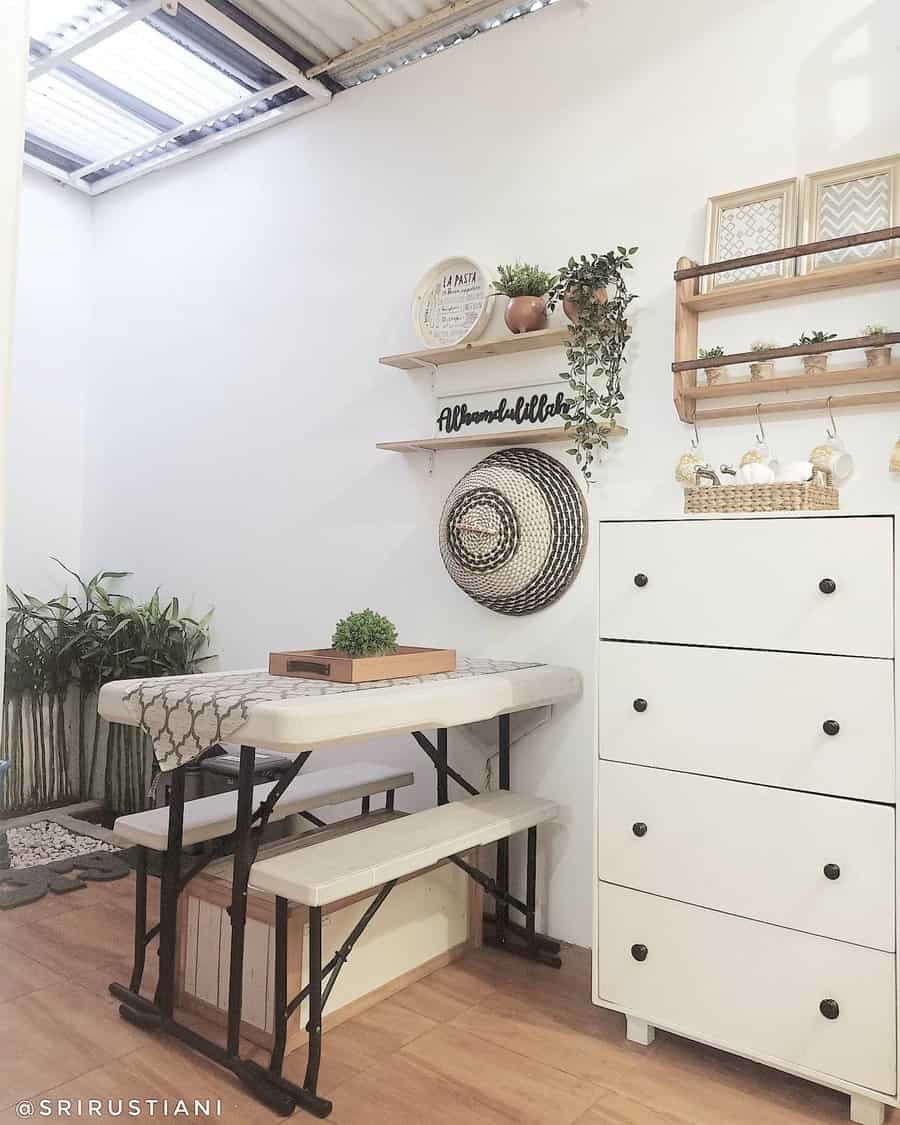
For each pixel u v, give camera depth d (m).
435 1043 2.14
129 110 3.80
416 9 3.09
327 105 3.57
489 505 2.73
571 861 2.78
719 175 2.59
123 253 4.38
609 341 2.66
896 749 1.81
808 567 1.93
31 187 4.30
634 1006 2.14
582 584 2.78
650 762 2.13
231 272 3.89
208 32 3.28
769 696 1.97
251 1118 1.84
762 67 2.53
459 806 2.54
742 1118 1.86
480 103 3.12
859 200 2.31
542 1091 1.94
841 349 2.20
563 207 2.90
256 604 3.73
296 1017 2.10
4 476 0.39
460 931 2.65
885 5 2.34
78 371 4.51
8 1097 1.88
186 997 2.31
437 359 3.08
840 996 1.86
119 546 4.32
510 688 2.47
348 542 3.42
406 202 3.30
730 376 2.52
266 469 3.71
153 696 2.16
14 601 4.15
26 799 4.05
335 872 1.96
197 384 4.00
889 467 2.26
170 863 2.19
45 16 3.16
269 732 1.89
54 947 2.63
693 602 2.08
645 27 2.75
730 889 2.00
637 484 2.69
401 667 2.42
